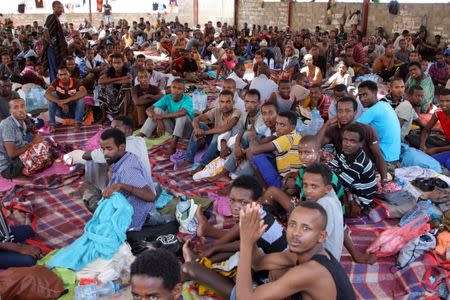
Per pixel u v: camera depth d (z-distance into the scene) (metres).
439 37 13.45
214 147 5.21
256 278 2.81
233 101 5.37
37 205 4.40
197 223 3.77
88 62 10.00
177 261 1.99
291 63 10.62
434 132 5.78
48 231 3.95
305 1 18.50
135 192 3.57
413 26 14.58
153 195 3.69
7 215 4.14
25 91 7.14
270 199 3.84
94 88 7.92
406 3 14.67
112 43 12.34
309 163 3.62
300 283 2.10
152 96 6.71
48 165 5.12
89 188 4.23
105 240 3.25
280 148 4.21
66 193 4.65
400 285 3.28
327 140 4.58
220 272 3.02
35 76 7.99
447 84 7.62
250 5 21.72
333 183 3.59
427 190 4.43
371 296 3.21
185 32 14.53
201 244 3.62
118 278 3.23
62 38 8.65
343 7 16.83
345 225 3.71
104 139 3.55
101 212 3.39
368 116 4.74
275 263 2.59
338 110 4.42
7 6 22.03
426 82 6.67
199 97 7.30
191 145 5.34
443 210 3.96
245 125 5.20
